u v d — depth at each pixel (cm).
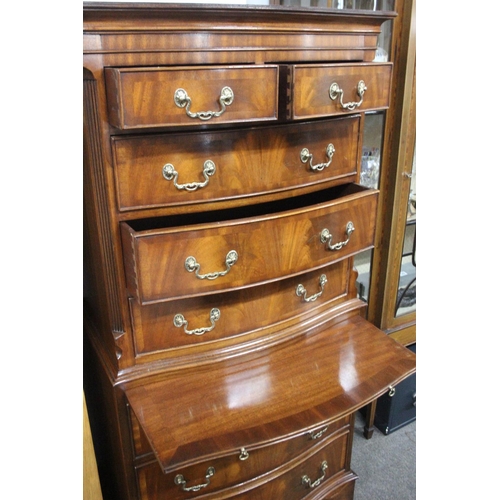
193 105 69
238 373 90
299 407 82
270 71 72
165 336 88
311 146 90
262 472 101
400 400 156
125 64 69
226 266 77
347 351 97
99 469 120
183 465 71
